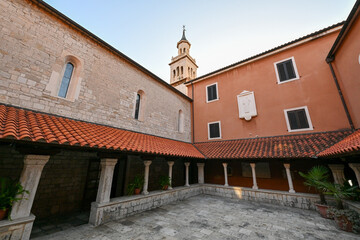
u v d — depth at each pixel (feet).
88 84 26.43
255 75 42.55
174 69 85.10
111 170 20.18
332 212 18.72
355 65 25.77
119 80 31.71
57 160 24.22
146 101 37.11
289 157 25.63
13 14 19.98
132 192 24.07
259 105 40.01
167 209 24.53
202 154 38.11
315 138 29.71
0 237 11.91
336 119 30.30
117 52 31.50
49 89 21.86
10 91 18.60
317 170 22.76
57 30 23.90
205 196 34.35
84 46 26.96
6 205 12.75
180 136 46.29
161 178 29.68
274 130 36.63
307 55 36.24
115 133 25.59
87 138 18.22
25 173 13.93
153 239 14.98
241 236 15.94
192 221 19.74
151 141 30.71
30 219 13.32
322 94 32.73
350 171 26.48
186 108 52.03
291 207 26.37
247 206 26.76
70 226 18.81
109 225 17.83
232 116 43.88
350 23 24.64
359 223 16.79
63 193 24.18
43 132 15.48
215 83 50.06
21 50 20.06
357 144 16.92
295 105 35.24
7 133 12.42
